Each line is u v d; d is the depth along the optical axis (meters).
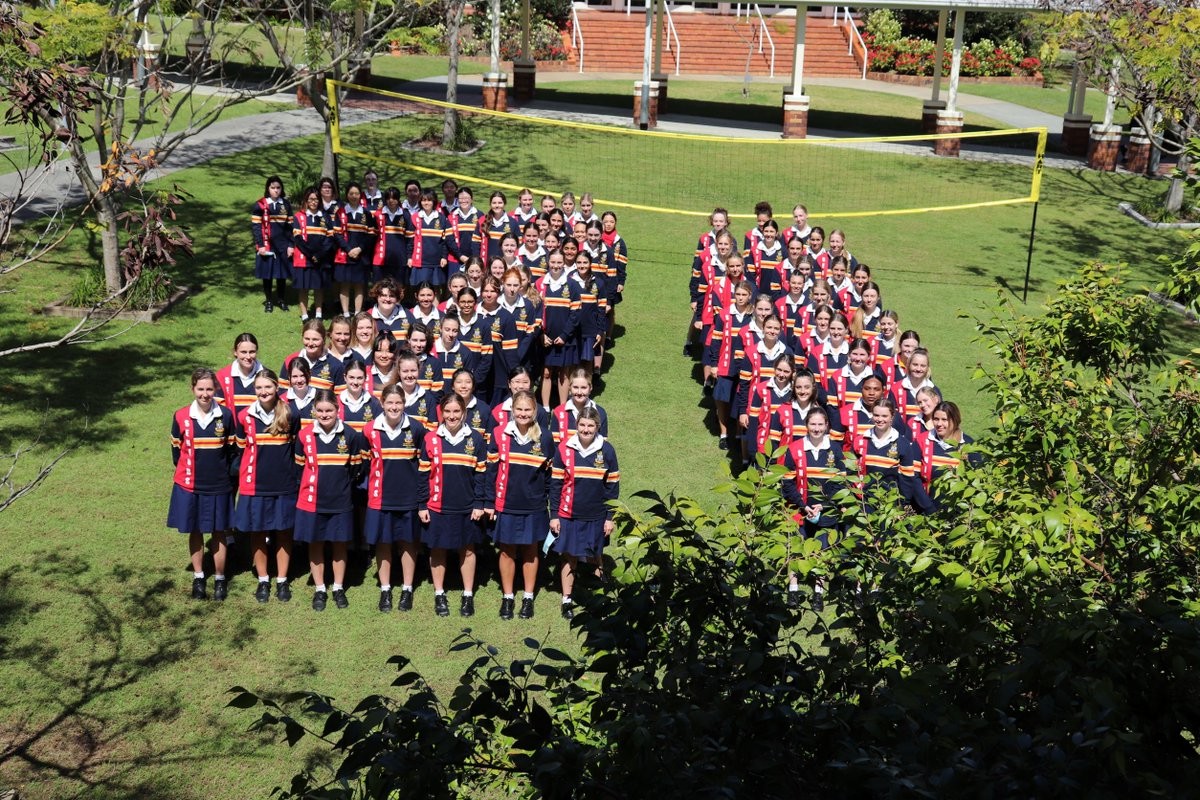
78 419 11.63
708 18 44.78
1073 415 6.69
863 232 21.59
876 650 4.01
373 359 10.62
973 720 3.28
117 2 13.48
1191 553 5.08
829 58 45.09
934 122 32.00
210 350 13.64
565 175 23.91
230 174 21.30
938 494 5.45
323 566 9.07
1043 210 24.11
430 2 20.67
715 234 14.34
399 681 3.46
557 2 44.00
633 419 12.75
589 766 3.19
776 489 4.21
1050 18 21.02
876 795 3.10
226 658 8.25
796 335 12.91
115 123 13.79
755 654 3.35
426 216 14.87
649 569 3.95
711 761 3.12
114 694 7.75
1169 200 23.42
